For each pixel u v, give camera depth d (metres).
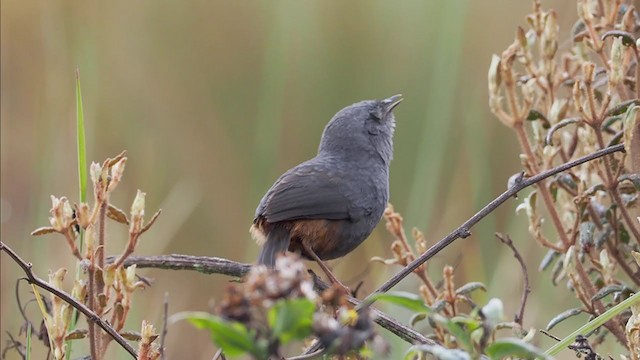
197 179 14.40
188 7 15.53
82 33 14.30
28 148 14.12
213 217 14.12
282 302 3.86
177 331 12.48
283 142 15.04
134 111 14.73
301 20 15.34
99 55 14.93
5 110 14.23
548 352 6.58
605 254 7.74
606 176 7.64
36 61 14.49
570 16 12.58
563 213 8.64
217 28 15.45
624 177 7.57
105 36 15.12
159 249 12.85
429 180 11.91
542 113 8.45
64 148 12.71
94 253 6.91
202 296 13.04
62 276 6.98
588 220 8.20
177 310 12.59
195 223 14.02
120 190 13.80
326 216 9.05
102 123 14.55
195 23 15.49
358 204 9.30
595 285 8.27
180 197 13.51
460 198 12.98
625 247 8.10
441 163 12.80
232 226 14.05
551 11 8.17
